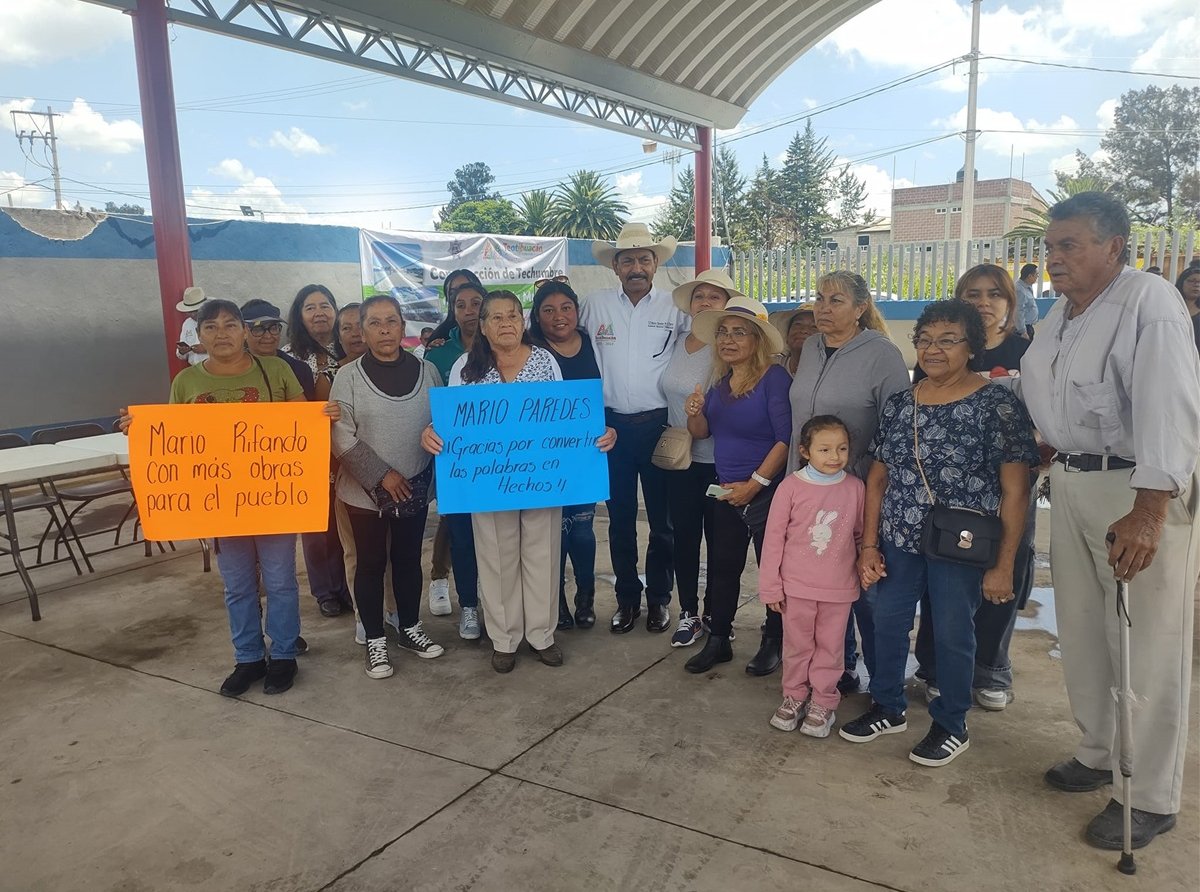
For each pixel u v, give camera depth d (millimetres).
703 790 2641
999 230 49906
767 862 2275
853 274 3053
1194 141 42875
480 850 2361
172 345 5793
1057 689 3305
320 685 3494
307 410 3293
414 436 3490
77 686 3523
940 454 2600
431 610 4344
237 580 3377
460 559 3893
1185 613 2256
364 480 3367
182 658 3811
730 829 2430
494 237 12352
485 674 3570
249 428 3266
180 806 2619
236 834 2467
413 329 11422
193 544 5777
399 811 2562
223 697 3395
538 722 3121
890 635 2848
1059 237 2252
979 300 3387
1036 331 2488
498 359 3502
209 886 2238
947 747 2756
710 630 3604
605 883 2209
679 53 9328
